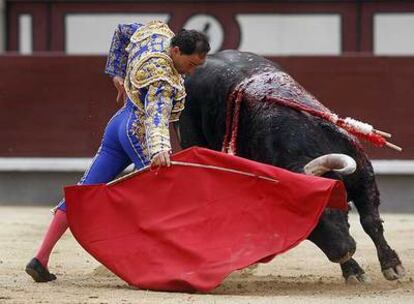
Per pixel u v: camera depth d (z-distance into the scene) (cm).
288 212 1047
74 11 2852
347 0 2822
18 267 1272
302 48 2825
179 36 1062
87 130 2369
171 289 1047
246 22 2811
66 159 2377
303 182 1041
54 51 2861
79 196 1079
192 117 1307
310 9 2823
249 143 1181
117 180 1082
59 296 1023
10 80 2377
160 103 1060
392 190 2355
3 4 2836
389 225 1895
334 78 2316
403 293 1068
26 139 2383
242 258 1038
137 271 1062
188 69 1073
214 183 1066
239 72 1245
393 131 2314
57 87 2367
